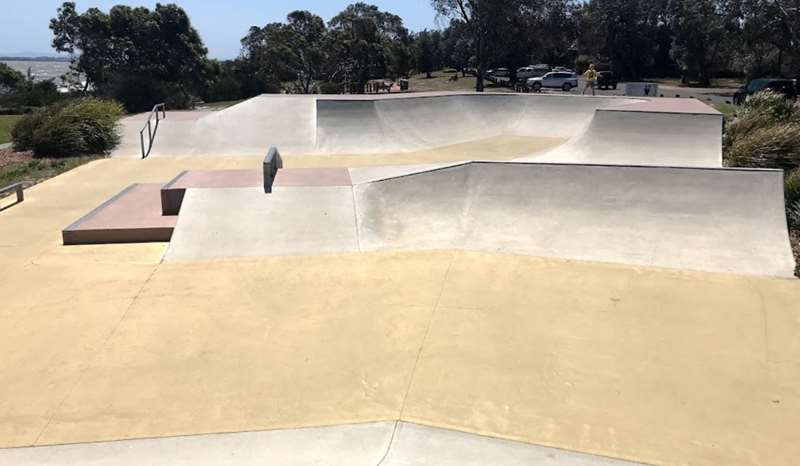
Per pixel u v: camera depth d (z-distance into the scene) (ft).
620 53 195.62
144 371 17.19
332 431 14.52
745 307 21.25
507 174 31.07
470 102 66.74
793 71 132.77
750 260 24.99
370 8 195.62
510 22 140.56
